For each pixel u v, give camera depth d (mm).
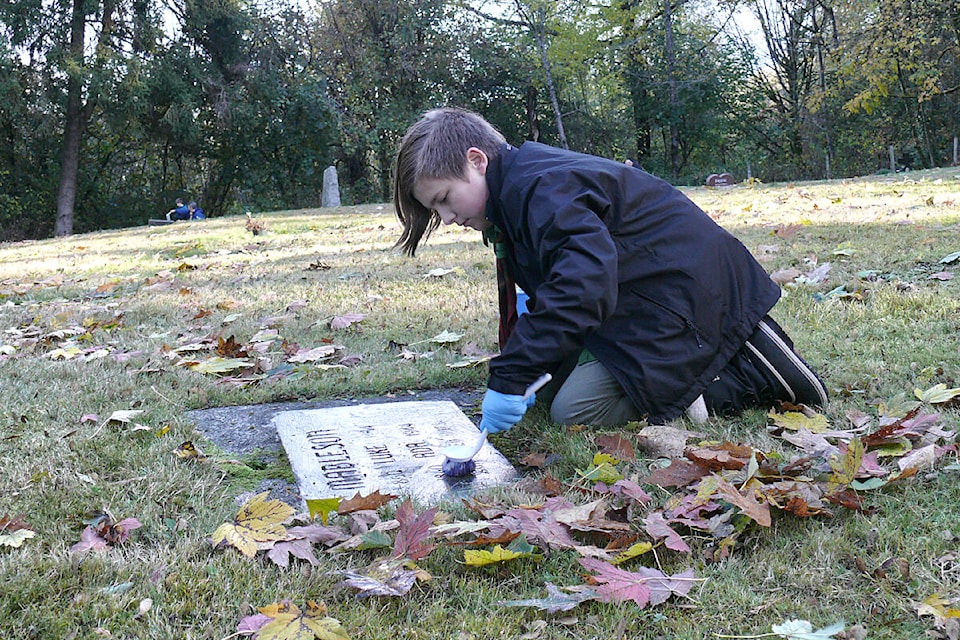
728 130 32656
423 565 1880
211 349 4000
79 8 23969
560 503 2045
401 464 2473
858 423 2527
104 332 4449
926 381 2879
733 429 2594
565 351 2293
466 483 2336
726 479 2113
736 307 2617
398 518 2002
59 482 2322
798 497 1959
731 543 1868
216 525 2102
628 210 2510
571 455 2455
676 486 2180
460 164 2539
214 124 27484
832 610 1650
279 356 3797
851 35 26484
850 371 3064
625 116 33875
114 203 28125
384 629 1647
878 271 4656
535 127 31422
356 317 4328
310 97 27234
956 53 26156
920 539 1847
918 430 2375
